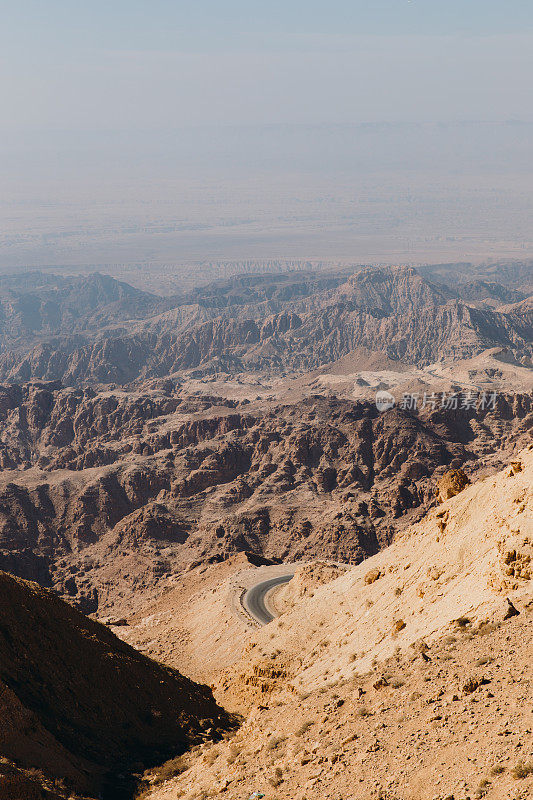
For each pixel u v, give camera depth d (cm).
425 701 3859
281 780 3938
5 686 6047
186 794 4847
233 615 12425
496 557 5222
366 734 3866
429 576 6344
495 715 3381
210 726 7400
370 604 7794
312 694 5197
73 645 7375
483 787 2930
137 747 6538
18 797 4878
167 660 12131
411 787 3200
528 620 4266
